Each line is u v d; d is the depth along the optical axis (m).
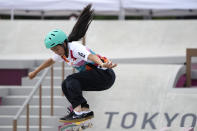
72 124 15.31
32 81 21.80
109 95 19.97
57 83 21.17
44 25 27.73
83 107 13.04
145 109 19.41
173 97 19.61
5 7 31.08
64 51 12.40
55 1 30.86
